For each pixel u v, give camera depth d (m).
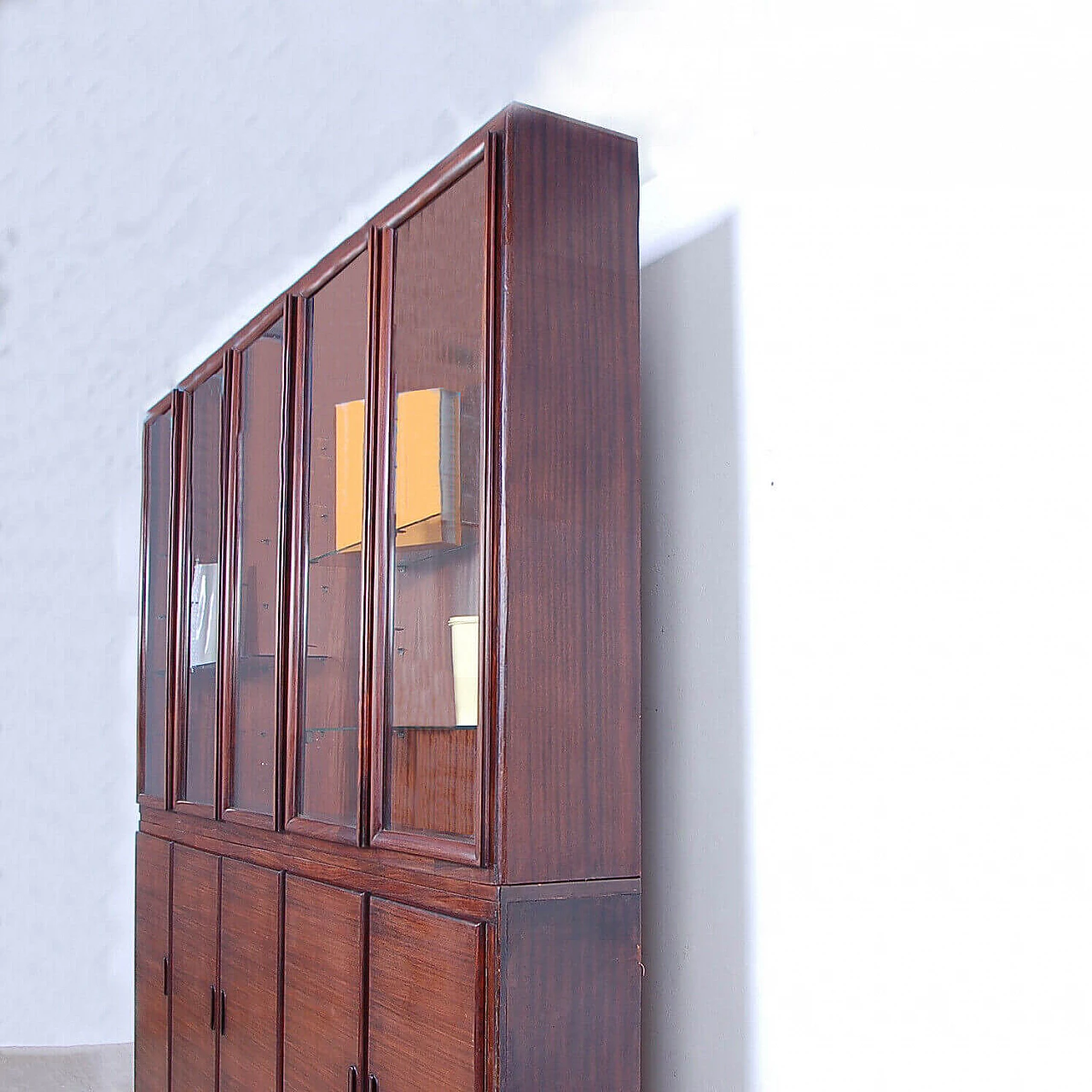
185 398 2.92
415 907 1.80
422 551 1.83
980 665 1.52
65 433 4.22
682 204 2.13
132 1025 4.00
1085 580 1.39
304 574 2.21
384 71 3.34
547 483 1.71
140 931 3.04
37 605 4.18
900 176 1.67
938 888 1.56
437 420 1.82
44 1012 4.02
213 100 4.01
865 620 1.69
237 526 2.53
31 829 4.09
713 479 2.01
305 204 3.67
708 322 2.04
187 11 4.07
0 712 4.14
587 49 2.45
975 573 1.53
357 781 1.95
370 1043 1.88
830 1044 1.71
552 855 1.67
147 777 3.08
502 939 1.62
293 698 2.21
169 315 4.17
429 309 1.86
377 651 1.92
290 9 3.74
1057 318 1.44
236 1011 2.39
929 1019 1.56
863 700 1.69
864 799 1.68
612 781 1.73
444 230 1.84
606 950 1.70
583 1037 1.67
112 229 4.24
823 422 1.78
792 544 1.83
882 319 1.69
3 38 4.36
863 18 1.75
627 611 1.77
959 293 1.57
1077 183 1.43
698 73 2.11
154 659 3.06
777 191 1.90
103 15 4.23
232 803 2.48
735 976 1.90
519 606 1.67
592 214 1.79
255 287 3.85
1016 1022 1.45
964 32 1.58
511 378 1.69
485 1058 1.63
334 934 2.00
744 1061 1.87
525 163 1.73
